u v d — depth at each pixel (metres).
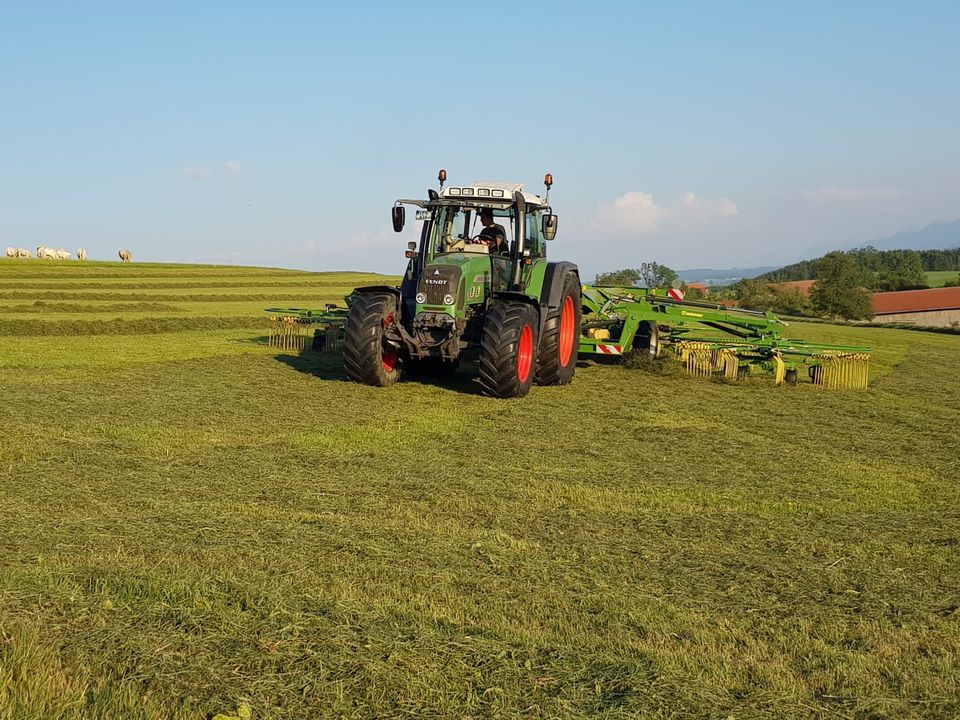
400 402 11.70
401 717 3.45
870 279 89.44
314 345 17.22
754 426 11.16
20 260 54.84
